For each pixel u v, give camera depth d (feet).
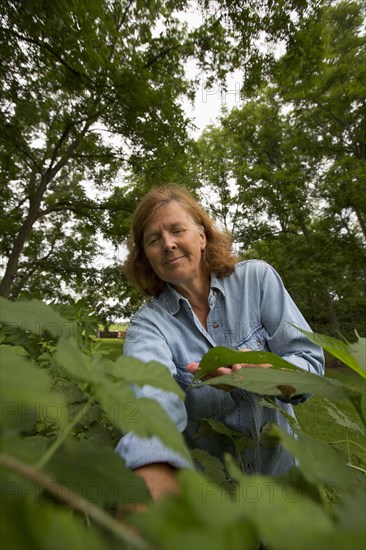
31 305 1.82
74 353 1.52
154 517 0.64
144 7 30.94
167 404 3.01
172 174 37.17
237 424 4.00
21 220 46.70
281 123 63.87
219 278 5.12
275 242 57.52
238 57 32.48
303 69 34.40
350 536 0.60
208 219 5.61
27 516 0.66
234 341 4.64
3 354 1.11
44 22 20.83
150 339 4.17
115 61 27.71
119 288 44.21
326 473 1.36
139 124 31.78
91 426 3.89
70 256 50.60
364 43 47.06
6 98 28.99
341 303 56.29
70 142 41.16
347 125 50.39
